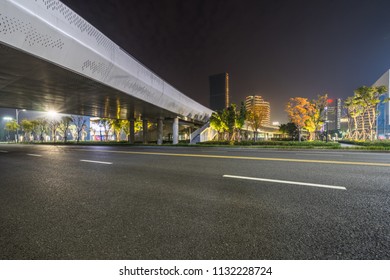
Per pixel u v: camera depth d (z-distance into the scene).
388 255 2.09
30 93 17.45
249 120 36.66
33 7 8.93
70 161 9.46
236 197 3.92
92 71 13.36
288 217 2.97
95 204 3.65
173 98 27.39
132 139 38.66
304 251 2.15
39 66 11.27
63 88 16.00
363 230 2.56
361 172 6.34
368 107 27.98
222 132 37.59
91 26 12.46
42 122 54.44
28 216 3.14
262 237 2.41
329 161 9.00
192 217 3.01
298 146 20.70
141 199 3.89
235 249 2.20
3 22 8.14
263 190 4.38
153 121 40.94
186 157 10.85
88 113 31.59
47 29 9.63
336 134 63.25
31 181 5.48
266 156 11.45
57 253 2.20
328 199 3.76
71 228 2.72
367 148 17.91
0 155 12.81
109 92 17.56
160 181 5.32
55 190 4.59
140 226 2.74
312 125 30.28
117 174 6.28
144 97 21.33
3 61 10.56
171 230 2.61
